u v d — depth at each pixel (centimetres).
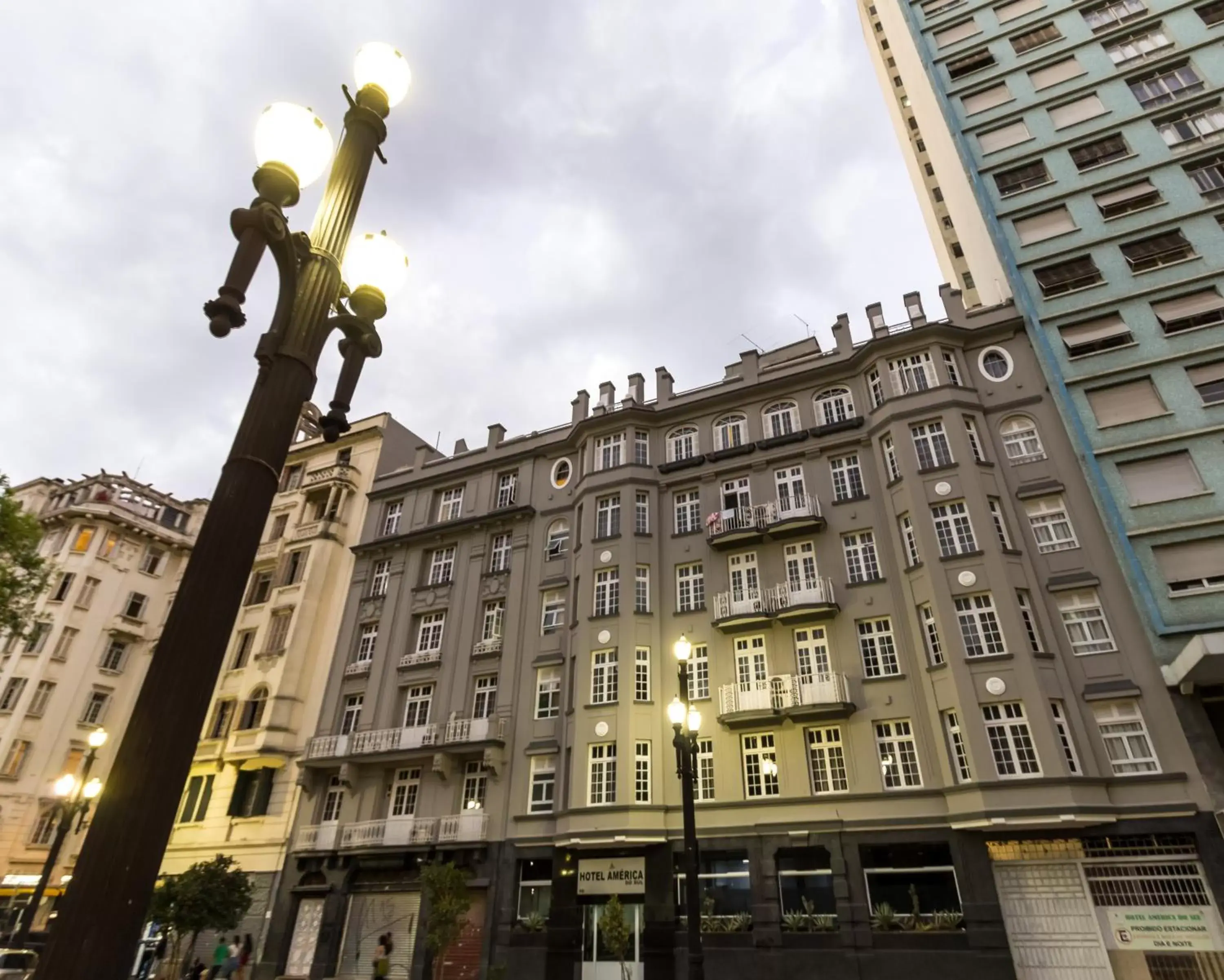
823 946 1809
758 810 2042
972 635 1997
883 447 2412
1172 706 1761
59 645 3669
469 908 2111
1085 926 1656
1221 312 2158
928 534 2148
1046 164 2709
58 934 288
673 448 2828
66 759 3525
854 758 2028
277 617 3212
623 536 2606
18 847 3262
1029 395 2300
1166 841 1667
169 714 333
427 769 2580
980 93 3019
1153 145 2545
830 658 2178
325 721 2872
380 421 3666
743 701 2180
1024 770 1797
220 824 2811
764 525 2411
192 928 2106
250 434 413
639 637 2419
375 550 3244
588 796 2202
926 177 5216
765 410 2728
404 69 580
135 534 4128
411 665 2819
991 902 1714
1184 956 1567
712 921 1955
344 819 2597
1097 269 2402
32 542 2167
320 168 464
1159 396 2111
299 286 466
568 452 3070
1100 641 1912
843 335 2708
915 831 1859
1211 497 1922
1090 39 2873
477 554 2995
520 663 2645
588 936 2086
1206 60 2606
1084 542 2036
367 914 2405
